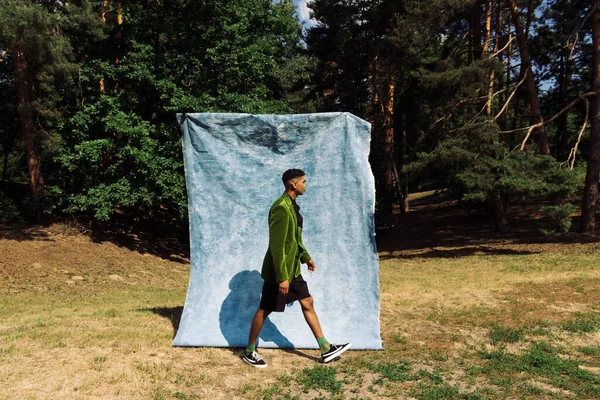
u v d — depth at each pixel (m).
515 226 24.11
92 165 16.23
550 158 15.61
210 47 18.03
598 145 18.91
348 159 5.38
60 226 16.84
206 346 4.94
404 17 21.94
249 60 18.30
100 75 16.78
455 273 12.37
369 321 5.12
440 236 24.73
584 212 19.28
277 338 5.02
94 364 4.26
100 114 16.47
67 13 14.77
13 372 4.01
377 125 30.86
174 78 18.00
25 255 13.18
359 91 29.30
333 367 4.49
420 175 19.50
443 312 6.82
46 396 3.59
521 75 20.80
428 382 4.21
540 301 7.43
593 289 8.20
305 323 5.18
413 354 4.95
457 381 4.28
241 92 18.88
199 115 5.48
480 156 17.73
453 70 18.67
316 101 31.52
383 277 12.02
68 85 16.06
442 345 5.27
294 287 4.50
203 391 3.88
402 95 30.12
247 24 19.31
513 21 19.56
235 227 5.42
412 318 6.49
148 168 16.28
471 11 21.53
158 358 4.53
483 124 17.56
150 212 18.84
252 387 3.99
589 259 13.05
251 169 5.50
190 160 5.47
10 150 22.06
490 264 14.02
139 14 17.77
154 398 3.70
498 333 5.69
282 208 4.33
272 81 21.08
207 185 5.46
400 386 4.13
